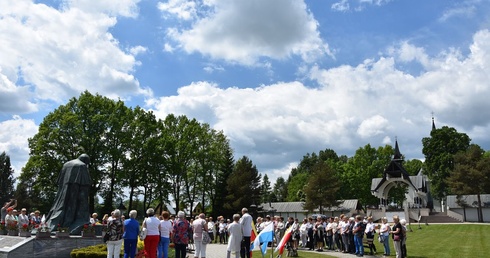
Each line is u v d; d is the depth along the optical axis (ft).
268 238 56.90
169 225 53.62
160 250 52.34
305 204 227.81
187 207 200.23
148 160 175.11
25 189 200.64
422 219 218.79
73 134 156.15
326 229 88.48
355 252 78.64
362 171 301.22
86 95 165.78
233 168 210.18
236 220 56.39
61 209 81.15
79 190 83.35
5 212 79.41
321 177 226.79
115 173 165.89
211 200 212.23
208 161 201.26
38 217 84.48
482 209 246.47
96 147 159.53
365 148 333.62
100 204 188.44
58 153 155.43
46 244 64.85
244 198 197.98
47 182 155.12
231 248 55.47
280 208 299.79
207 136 201.87
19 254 61.21
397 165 252.42
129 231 47.32
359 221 75.31
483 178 217.56
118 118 169.68
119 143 168.76
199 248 56.85
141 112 181.88
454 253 74.13
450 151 280.92
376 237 122.11
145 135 177.27
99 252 59.11
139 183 176.55
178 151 192.85
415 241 104.78
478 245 89.04
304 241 90.48
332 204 224.33
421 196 273.13
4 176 222.28
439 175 279.90
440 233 134.00
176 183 194.70
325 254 76.79
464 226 166.71
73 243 67.82
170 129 200.13
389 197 290.35
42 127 156.56
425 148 290.97
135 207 201.67
